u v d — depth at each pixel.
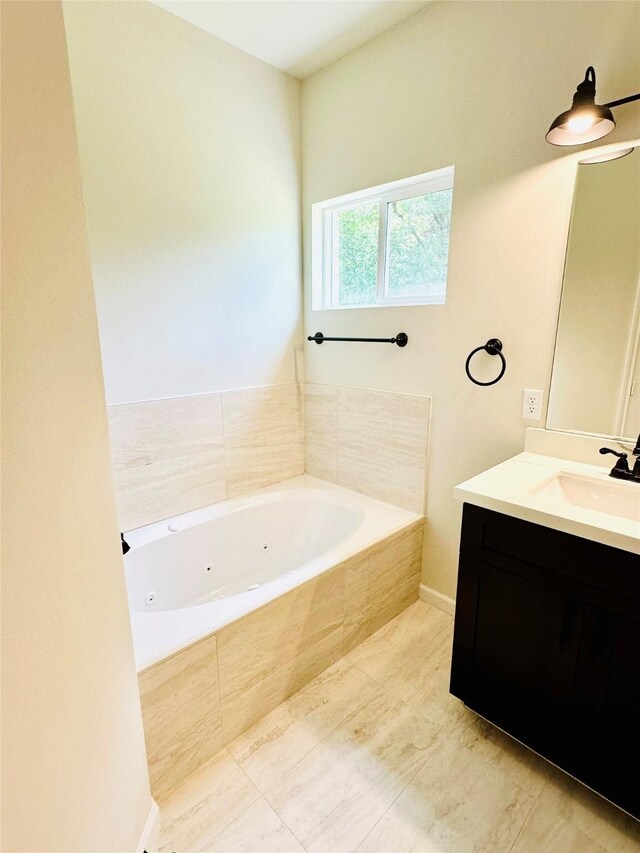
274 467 2.52
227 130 1.99
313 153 2.25
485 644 1.37
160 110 1.76
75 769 0.82
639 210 1.35
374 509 2.20
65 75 0.72
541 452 1.66
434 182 1.90
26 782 0.71
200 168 1.92
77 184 0.77
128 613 0.99
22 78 0.65
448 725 1.50
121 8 1.61
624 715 1.10
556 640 1.20
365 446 2.31
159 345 1.93
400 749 1.41
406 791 1.28
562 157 1.46
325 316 2.38
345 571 1.74
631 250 1.38
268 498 2.34
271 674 1.52
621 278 1.41
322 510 2.36
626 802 1.14
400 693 1.63
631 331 1.42
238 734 1.45
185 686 1.27
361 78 1.97
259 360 2.33
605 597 1.08
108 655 0.91
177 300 1.96
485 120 1.61
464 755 1.39
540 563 1.20
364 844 1.15
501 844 1.15
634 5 1.26
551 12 1.41
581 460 1.57
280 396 2.47
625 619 1.06
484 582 1.34
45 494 0.73
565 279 1.52
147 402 1.94
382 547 1.91
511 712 1.34
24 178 0.67
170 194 1.85
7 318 0.65
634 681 1.07
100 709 0.88
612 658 1.10
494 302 1.70
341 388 2.37
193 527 2.04
